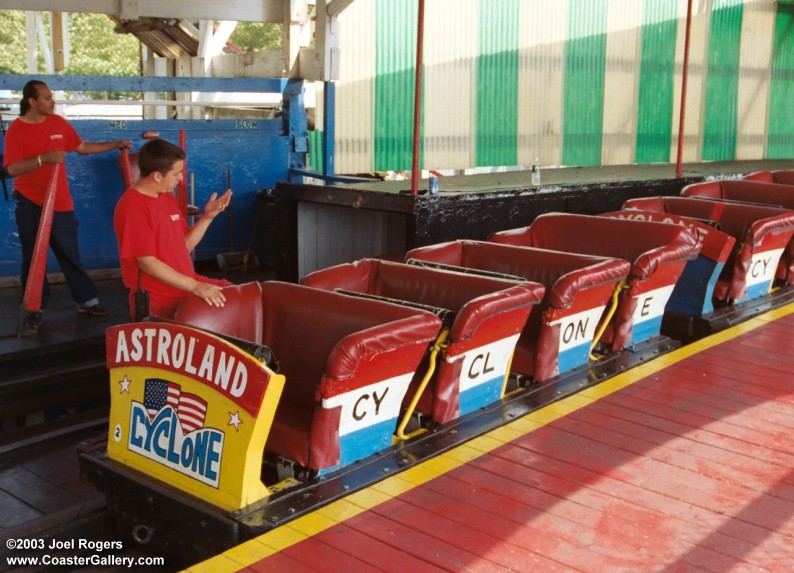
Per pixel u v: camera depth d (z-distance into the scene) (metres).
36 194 6.20
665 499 3.45
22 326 6.00
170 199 4.37
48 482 4.82
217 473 3.39
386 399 3.79
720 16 13.66
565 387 4.65
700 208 7.02
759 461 3.81
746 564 2.98
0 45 31.11
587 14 12.16
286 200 7.31
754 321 6.05
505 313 4.23
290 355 4.06
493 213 7.01
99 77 7.85
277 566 2.97
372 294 4.73
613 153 12.97
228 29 10.40
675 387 4.72
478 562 2.99
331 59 8.56
